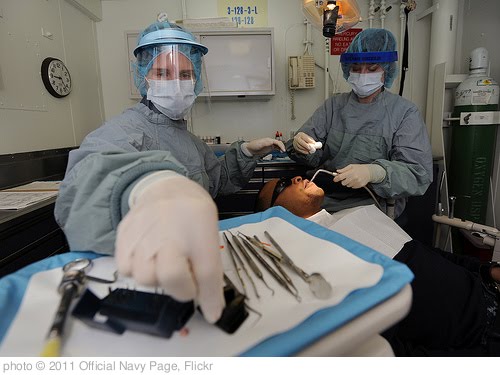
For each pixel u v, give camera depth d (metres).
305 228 0.63
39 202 1.25
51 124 1.97
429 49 2.40
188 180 0.43
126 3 2.46
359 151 1.54
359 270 0.45
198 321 0.37
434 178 2.00
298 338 0.33
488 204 2.18
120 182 0.48
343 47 2.45
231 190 1.51
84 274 0.45
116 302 0.38
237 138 2.58
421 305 0.88
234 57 2.19
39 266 0.48
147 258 0.32
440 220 1.72
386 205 1.48
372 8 2.38
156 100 1.05
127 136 0.92
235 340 0.34
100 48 2.54
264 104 2.55
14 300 0.40
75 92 2.23
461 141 2.07
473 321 0.90
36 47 1.84
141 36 1.03
